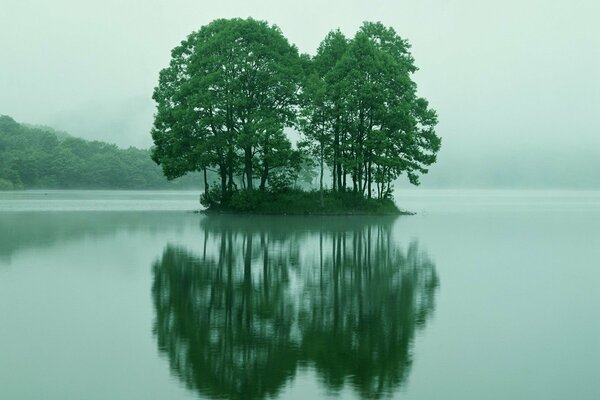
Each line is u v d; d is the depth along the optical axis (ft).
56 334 40.93
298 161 176.65
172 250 85.40
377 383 32.04
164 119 176.24
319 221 146.92
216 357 36.29
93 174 497.87
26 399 29.73
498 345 39.22
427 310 49.24
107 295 53.72
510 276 66.13
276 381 32.17
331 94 164.66
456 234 115.55
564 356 37.04
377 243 97.86
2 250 83.82
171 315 46.47
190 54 183.11
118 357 36.09
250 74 167.73
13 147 515.09
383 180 176.24
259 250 86.58
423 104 181.47
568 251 89.40
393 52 185.06
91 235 104.83
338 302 51.85
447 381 32.45
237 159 175.22
